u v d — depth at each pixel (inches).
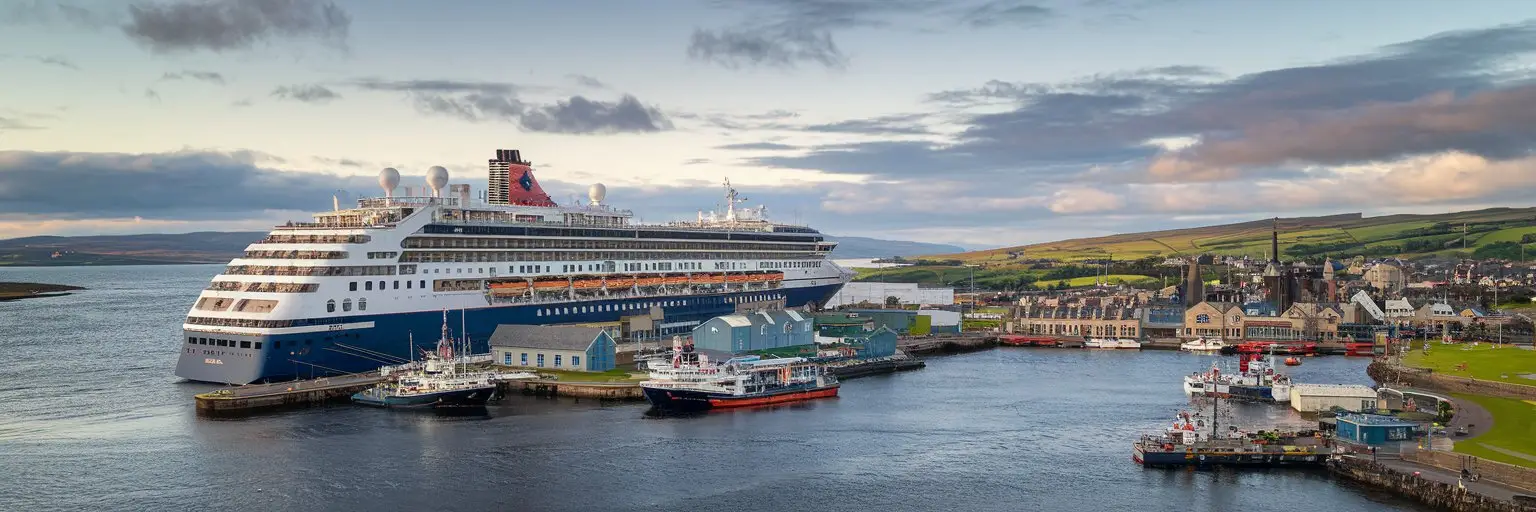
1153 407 5659.5
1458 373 5964.6
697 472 4192.9
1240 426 5007.4
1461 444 4072.3
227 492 3846.0
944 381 6776.6
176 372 6117.1
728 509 3713.1
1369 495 3786.9
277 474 4087.1
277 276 5989.2
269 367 5757.9
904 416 5383.9
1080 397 6033.5
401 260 6348.4
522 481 4035.4
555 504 3752.5
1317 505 3690.9
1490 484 3590.1
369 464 4249.5
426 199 6850.4
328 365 5974.4
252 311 5821.9
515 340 6638.8
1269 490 3882.9
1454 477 3710.6
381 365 6210.6
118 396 5772.6
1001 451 4562.0
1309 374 7121.1
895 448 4618.6
